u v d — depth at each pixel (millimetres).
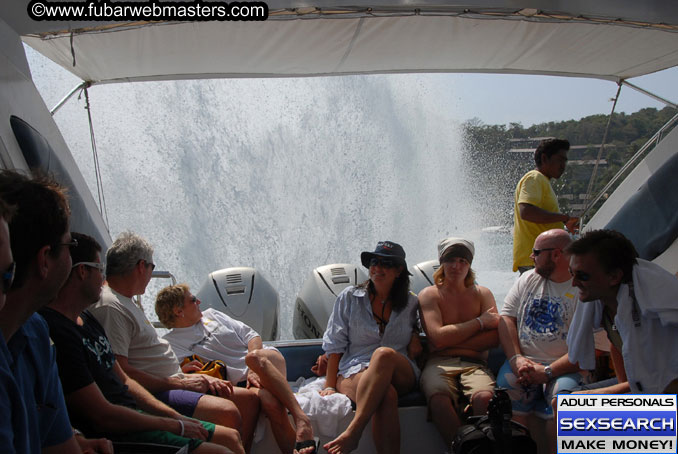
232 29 4414
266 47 4840
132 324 2852
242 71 5488
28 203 1509
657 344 2287
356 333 3467
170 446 2312
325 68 5520
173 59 5035
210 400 2844
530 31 4664
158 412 2596
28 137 3629
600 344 3182
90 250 2354
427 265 4957
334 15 4238
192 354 3467
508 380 3176
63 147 4340
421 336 3672
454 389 3225
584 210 6953
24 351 1598
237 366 3486
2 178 1562
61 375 2234
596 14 4133
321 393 3350
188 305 3500
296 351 3904
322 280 4754
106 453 2102
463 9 4219
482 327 3412
